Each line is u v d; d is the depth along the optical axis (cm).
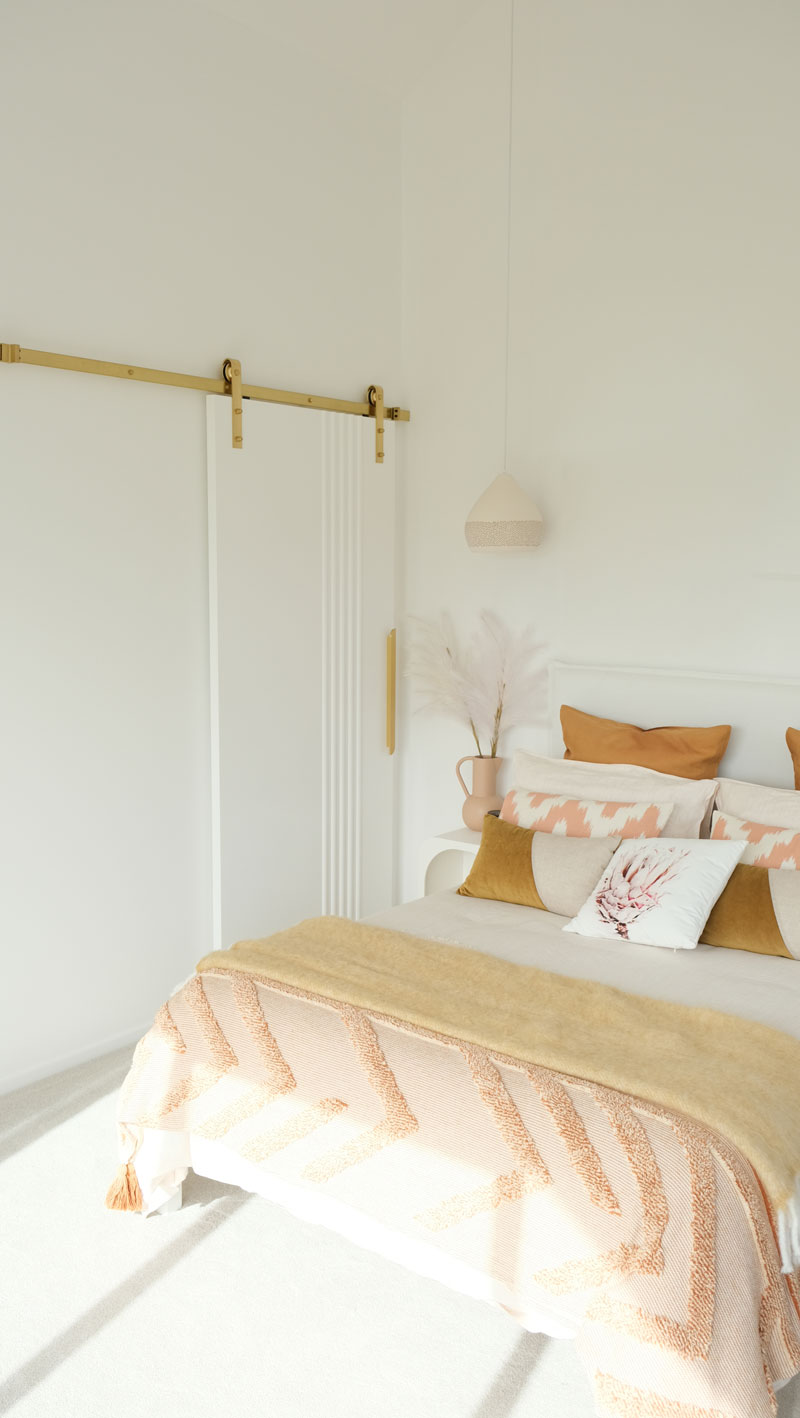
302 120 378
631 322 362
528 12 375
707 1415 164
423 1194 206
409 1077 216
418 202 417
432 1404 202
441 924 302
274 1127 227
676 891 282
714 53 336
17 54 295
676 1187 182
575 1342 188
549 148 376
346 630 405
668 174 349
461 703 410
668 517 360
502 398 399
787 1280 185
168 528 348
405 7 370
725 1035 228
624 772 339
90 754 331
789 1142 194
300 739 392
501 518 366
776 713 336
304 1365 211
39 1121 300
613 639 377
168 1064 244
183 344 346
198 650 362
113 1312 225
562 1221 189
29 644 312
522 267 388
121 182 324
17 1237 248
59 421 314
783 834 292
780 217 328
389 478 420
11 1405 200
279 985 251
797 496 331
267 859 385
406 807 445
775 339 332
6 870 312
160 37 330
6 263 297
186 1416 198
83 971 336
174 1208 260
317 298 390
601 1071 209
